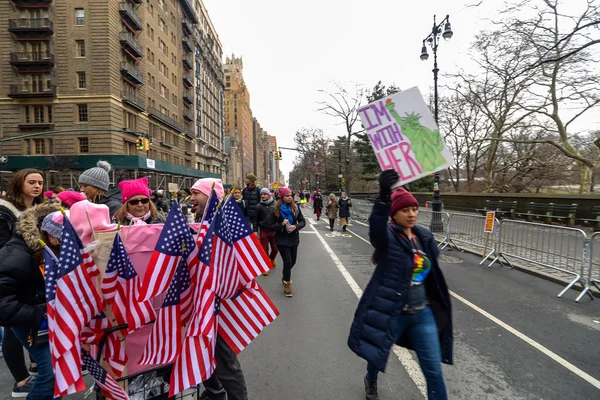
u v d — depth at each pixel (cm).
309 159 5697
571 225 1549
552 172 2653
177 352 212
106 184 394
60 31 3475
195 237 252
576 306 527
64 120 3522
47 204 234
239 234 248
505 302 544
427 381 239
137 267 232
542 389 301
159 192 1159
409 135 302
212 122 8650
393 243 241
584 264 598
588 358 360
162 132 5028
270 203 777
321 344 391
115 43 3625
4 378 322
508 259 839
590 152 2544
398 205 247
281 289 617
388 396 289
